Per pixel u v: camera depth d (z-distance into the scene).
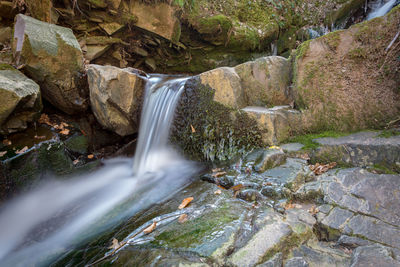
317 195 2.53
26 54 3.91
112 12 5.98
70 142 4.43
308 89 3.73
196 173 3.86
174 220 2.44
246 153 3.75
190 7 6.96
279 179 2.87
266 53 8.79
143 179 4.11
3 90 3.24
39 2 4.88
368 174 2.71
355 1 8.96
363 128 3.48
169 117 4.68
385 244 1.85
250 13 8.30
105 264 2.03
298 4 9.17
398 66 3.23
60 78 4.30
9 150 3.55
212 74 4.14
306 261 1.78
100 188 4.05
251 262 1.70
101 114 4.64
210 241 1.96
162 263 1.81
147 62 7.32
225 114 4.07
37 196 3.65
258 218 2.20
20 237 3.02
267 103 4.18
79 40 5.79
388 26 3.21
